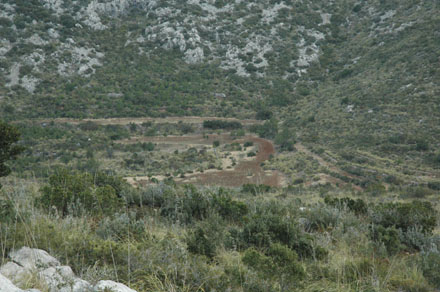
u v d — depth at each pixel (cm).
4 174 763
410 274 525
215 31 19312
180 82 15862
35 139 9400
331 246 703
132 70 16150
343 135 9731
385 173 6888
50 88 13562
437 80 10494
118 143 10331
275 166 8331
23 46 14950
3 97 12375
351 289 434
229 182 7094
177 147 10425
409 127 8931
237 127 12419
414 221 920
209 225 705
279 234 671
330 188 5872
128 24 19412
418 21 15538
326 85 15012
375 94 11462
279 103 14162
